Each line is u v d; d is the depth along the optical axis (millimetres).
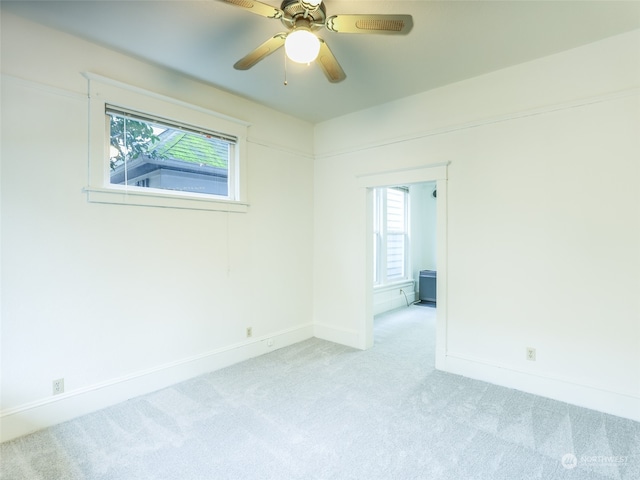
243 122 3379
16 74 2131
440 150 3184
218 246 3234
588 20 2174
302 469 1833
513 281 2799
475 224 2986
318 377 3029
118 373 2576
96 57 2459
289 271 3945
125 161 2678
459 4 2014
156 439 2102
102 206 2494
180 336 2951
